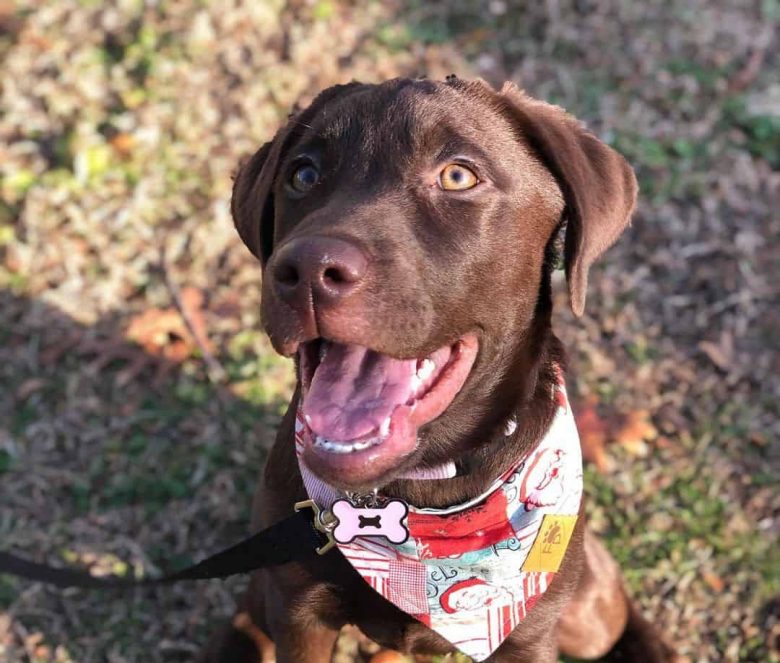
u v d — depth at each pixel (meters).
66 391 0.86
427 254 0.47
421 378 0.49
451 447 0.53
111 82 1.10
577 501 0.55
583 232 0.51
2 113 1.07
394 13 1.22
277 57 1.14
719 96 1.14
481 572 0.54
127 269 0.95
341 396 0.48
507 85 0.55
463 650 0.56
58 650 0.71
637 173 1.05
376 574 0.54
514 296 0.51
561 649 0.69
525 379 0.53
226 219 0.98
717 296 0.95
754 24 1.24
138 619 0.73
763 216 1.02
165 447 0.83
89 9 1.18
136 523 0.79
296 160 0.52
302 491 0.55
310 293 0.43
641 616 0.71
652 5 1.25
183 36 1.14
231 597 0.75
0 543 0.77
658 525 0.78
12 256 0.95
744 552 0.76
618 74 1.16
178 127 1.05
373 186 0.49
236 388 0.86
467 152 0.49
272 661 0.70
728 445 0.84
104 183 1.01
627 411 0.85
